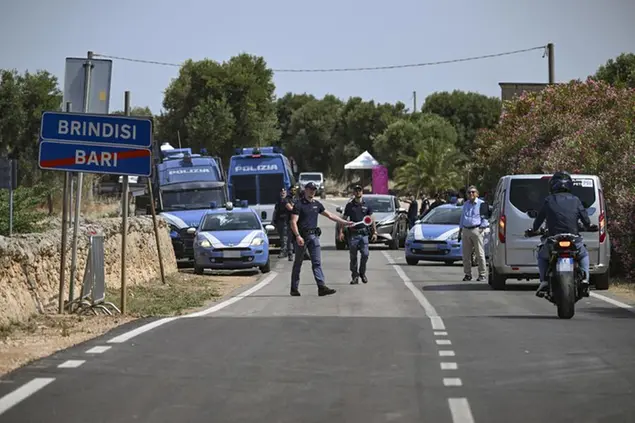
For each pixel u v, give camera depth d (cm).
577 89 9988
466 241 6281
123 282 4259
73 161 4009
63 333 3481
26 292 4012
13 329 3612
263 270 7381
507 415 2139
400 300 4862
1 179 5353
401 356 2920
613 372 2655
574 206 3984
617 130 7719
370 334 3406
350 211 6050
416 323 3741
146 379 2550
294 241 5178
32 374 2612
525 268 5400
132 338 3291
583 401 2280
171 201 9550
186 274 7088
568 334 3406
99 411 2180
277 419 2103
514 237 5409
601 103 9725
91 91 4109
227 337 3325
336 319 3888
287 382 2512
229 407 2219
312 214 5200
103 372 2645
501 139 10694
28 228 6738
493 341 3231
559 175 4050
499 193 5644
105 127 3997
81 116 4000
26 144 14512
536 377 2580
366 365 2764
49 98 14575
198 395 2348
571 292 3844
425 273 7069
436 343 3186
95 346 3106
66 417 2125
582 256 3975
